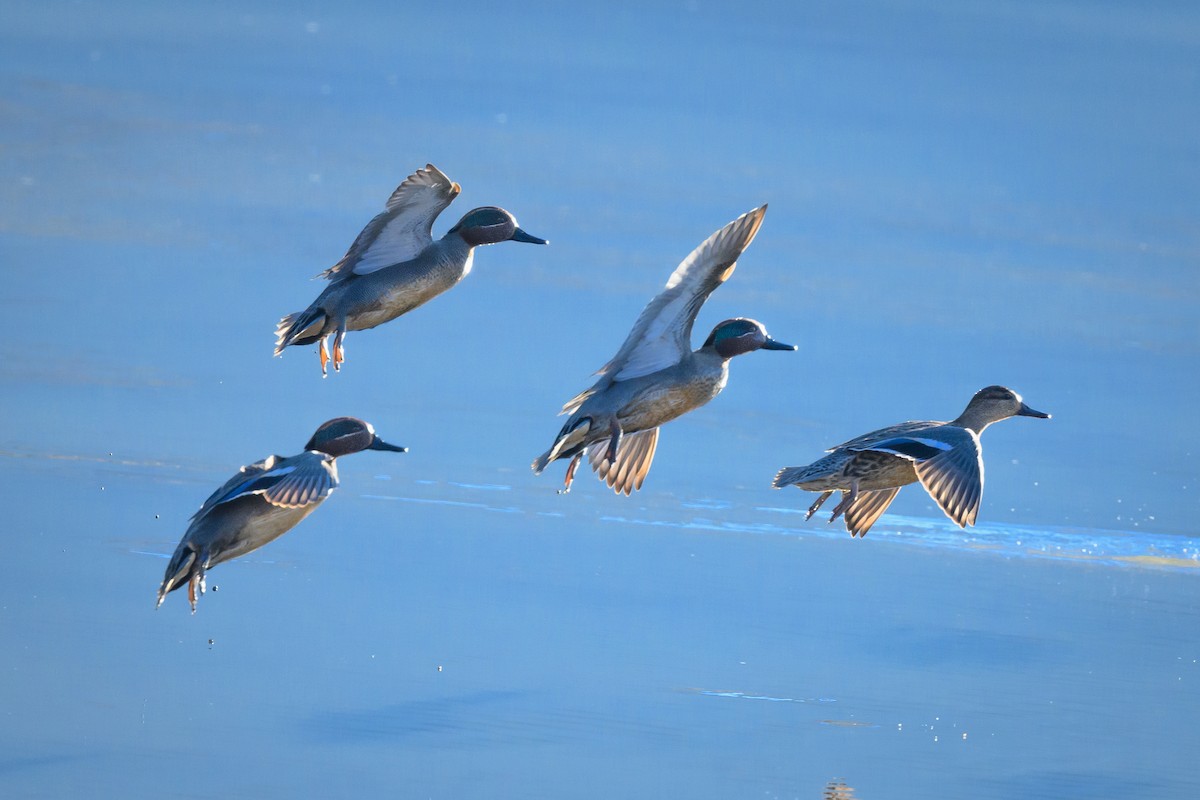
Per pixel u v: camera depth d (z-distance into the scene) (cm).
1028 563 1555
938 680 1264
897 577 1491
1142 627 1398
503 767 1073
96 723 1097
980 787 1088
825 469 1323
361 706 1151
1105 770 1122
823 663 1284
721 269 1242
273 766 1053
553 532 1551
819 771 1096
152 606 1306
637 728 1145
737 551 1534
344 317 1380
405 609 1336
